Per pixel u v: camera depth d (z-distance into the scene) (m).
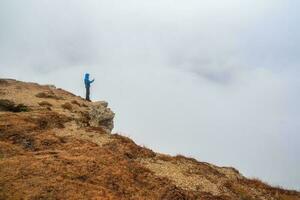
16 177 18.36
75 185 18.44
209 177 26.11
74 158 21.92
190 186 23.39
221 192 23.98
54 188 17.78
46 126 29.31
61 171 19.80
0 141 23.95
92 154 23.42
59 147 24.55
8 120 28.20
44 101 38.28
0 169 19.03
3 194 16.70
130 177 21.50
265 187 28.55
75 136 28.14
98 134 29.73
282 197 27.11
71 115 35.03
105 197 17.92
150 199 19.64
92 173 20.50
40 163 20.34
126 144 28.28
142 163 25.56
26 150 23.45
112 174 20.98
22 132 26.12
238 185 26.52
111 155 24.08
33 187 17.61
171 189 21.64
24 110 34.62
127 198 19.02
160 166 25.78
